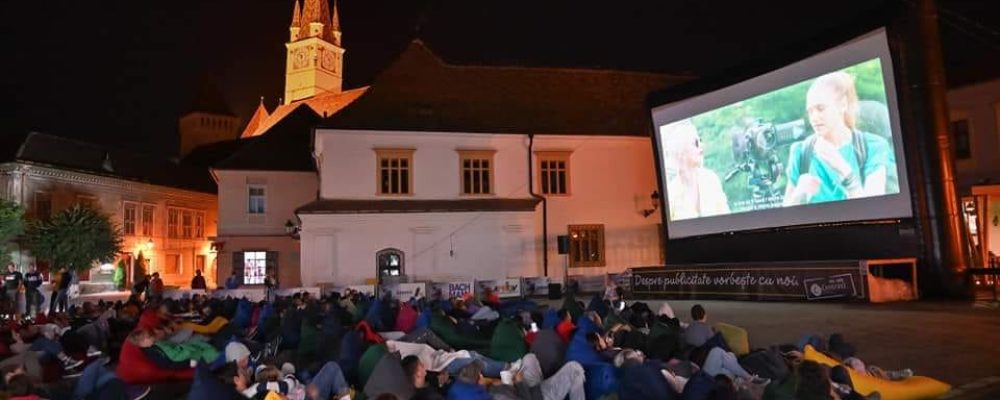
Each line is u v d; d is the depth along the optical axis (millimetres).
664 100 29094
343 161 33625
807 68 22906
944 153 20047
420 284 29016
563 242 32156
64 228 37656
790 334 14188
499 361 10648
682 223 28703
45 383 10578
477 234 33688
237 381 8297
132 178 47406
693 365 8844
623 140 36406
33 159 40594
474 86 37469
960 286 19500
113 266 43281
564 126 36219
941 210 19859
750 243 25500
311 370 9312
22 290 25922
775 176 24266
